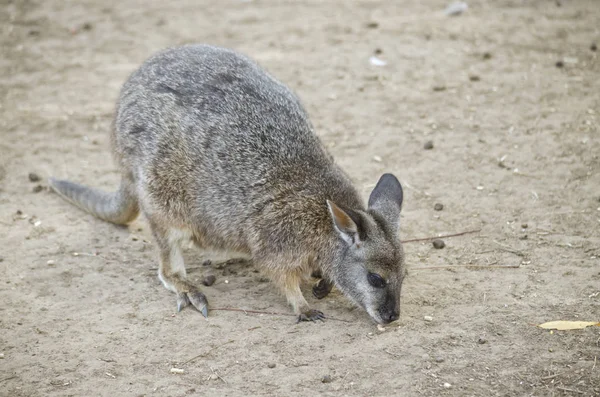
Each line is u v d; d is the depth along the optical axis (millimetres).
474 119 17797
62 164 16953
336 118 18281
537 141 16609
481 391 9867
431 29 22906
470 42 21875
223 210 12109
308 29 23484
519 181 15250
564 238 13367
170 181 12289
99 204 14625
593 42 21375
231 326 11578
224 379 10328
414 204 14766
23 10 25812
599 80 19203
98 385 10297
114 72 21328
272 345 11047
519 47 21375
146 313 11977
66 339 11336
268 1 26172
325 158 12461
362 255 11195
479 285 12258
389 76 20234
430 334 11070
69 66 21828
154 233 12727
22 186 16078
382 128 17719
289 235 11695
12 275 12984
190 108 12297
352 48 21969
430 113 18234
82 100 19875
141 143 12539
